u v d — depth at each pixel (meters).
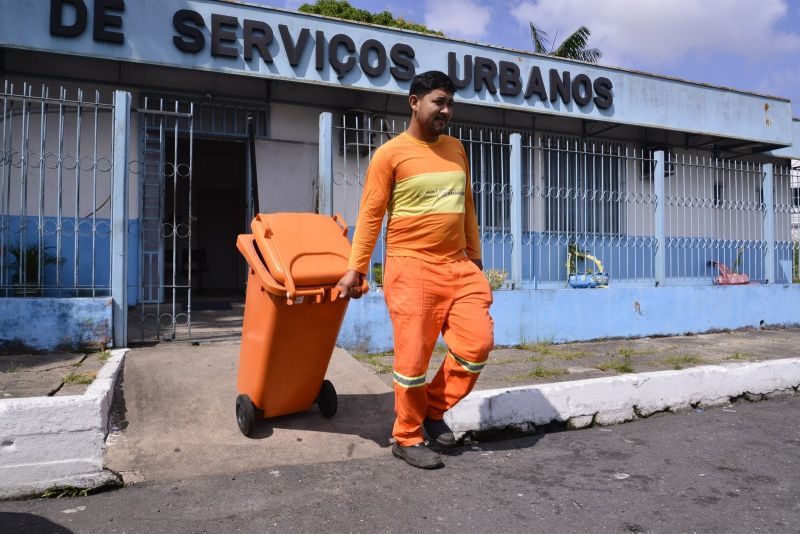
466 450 3.57
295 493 2.87
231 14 7.91
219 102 8.60
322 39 8.37
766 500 2.80
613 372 5.25
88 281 7.72
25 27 7.04
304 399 3.73
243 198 13.32
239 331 6.21
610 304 7.48
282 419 3.86
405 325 3.11
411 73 8.93
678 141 11.85
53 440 2.95
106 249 7.83
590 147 10.94
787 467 3.27
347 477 3.08
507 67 9.65
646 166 10.29
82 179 7.80
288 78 8.19
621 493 2.87
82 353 4.99
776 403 4.88
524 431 3.91
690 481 3.04
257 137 8.73
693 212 8.94
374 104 9.34
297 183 8.93
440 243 3.13
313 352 3.45
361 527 2.48
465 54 9.36
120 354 4.88
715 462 3.35
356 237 3.20
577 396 4.11
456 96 9.29
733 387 4.84
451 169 3.17
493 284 6.99
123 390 4.11
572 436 3.90
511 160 7.05
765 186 9.22
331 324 3.37
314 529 2.46
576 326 7.24
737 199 8.99
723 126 11.61
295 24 8.24
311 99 9.02
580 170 9.63
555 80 9.97
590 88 10.28
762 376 5.00
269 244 3.24
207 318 7.38
